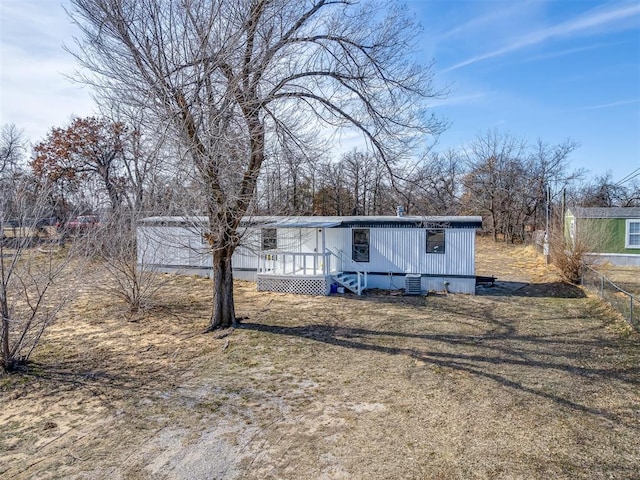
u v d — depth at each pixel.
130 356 8.62
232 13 8.48
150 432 5.52
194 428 5.61
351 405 6.25
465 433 5.35
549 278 18.20
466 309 12.98
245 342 9.55
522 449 4.95
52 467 4.72
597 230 17.20
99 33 8.33
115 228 11.68
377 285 16.73
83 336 10.07
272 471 4.58
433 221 13.31
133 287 12.36
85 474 4.57
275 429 5.55
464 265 15.67
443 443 5.11
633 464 4.61
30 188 9.59
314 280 15.52
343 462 4.73
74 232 9.24
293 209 12.98
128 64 8.45
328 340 9.70
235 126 9.05
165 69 8.34
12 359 7.69
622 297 11.09
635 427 5.45
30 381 7.25
